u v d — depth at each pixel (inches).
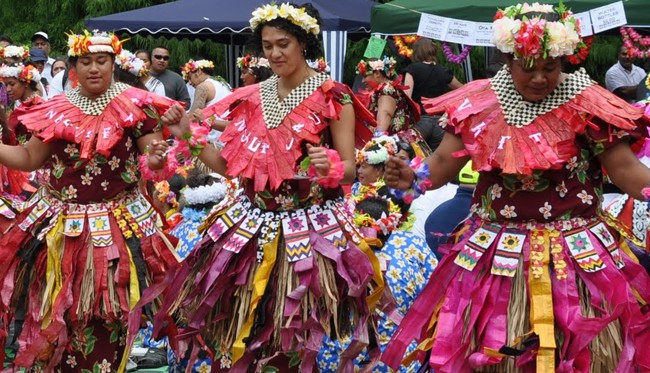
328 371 338.6
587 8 518.6
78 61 338.6
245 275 305.6
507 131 264.7
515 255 267.0
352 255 305.3
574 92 264.4
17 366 339.0
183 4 774.5
